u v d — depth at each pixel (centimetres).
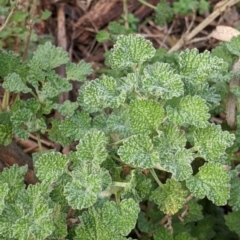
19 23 67
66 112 48
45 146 64
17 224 37
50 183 39
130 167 42
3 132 49
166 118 40
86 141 39
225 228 57
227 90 53
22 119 48
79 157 39
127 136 43
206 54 41
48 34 76
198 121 39
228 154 47
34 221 38
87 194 37
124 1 70
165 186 42
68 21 78
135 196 40
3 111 52
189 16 79
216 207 58
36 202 38
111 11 78
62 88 50
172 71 40
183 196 41
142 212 51
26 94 65
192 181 39
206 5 78
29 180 54
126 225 38
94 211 40
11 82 49
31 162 54
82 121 46
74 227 43
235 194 46
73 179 38
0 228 39
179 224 51
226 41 60
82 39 78
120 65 41
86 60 76
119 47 41
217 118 65
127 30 69
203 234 54
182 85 39
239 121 47
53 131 49
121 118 44
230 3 70
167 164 38
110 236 40
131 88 40
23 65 52
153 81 39
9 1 69
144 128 39
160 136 39
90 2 79
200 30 73
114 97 40
